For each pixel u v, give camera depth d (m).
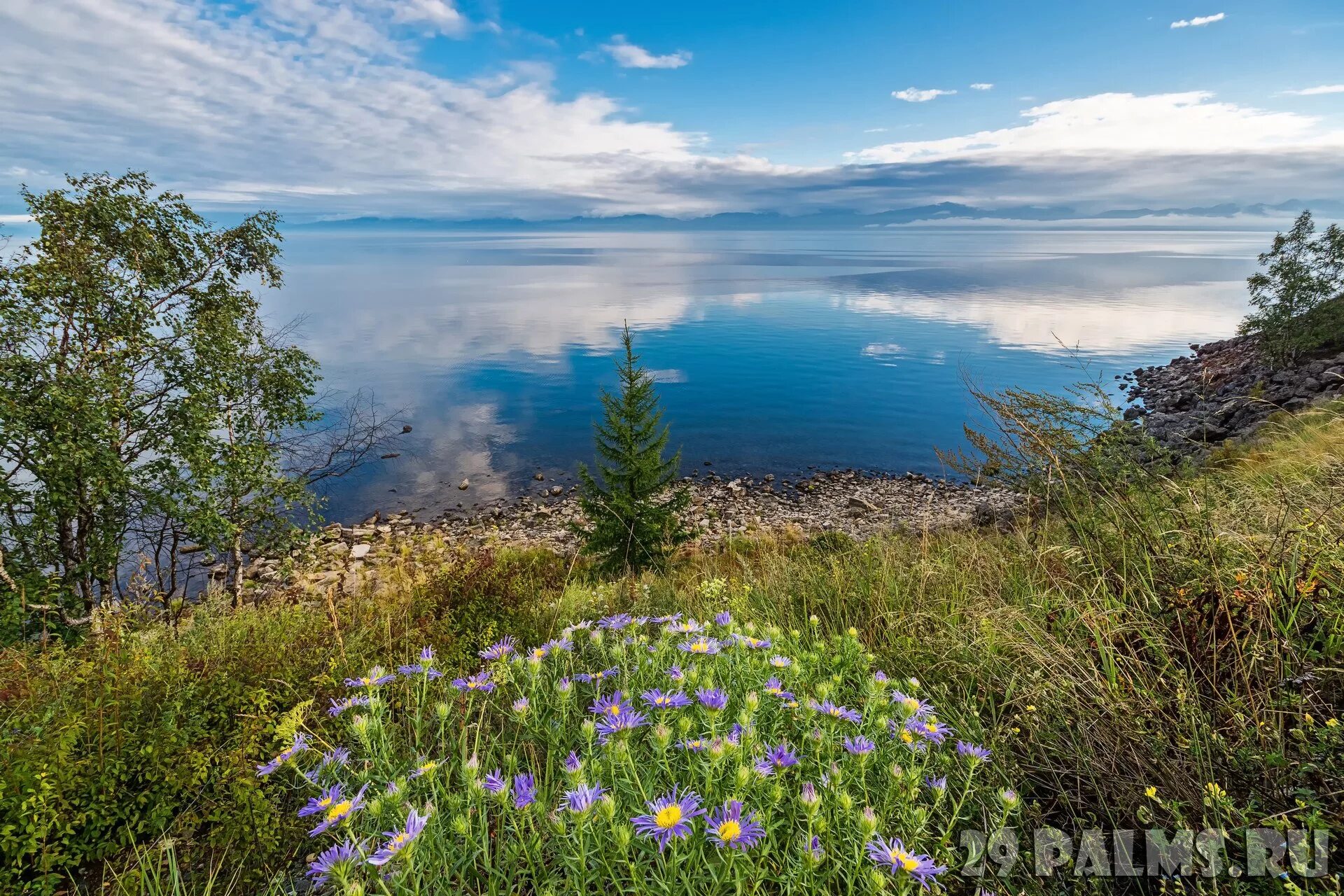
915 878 1.56
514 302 162.25
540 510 25.53
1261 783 1.96
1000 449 5.20
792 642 3.14
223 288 13.29
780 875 1.65
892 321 118.19
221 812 2.45
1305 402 22.17
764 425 44.09
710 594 4.67
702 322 118.38
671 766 2.10
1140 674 2.62
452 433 40.81
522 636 4.58
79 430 10.10
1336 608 2.49
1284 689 2.25
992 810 2.05
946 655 3.15
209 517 11.21
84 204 11.20
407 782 1.88
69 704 3.27
